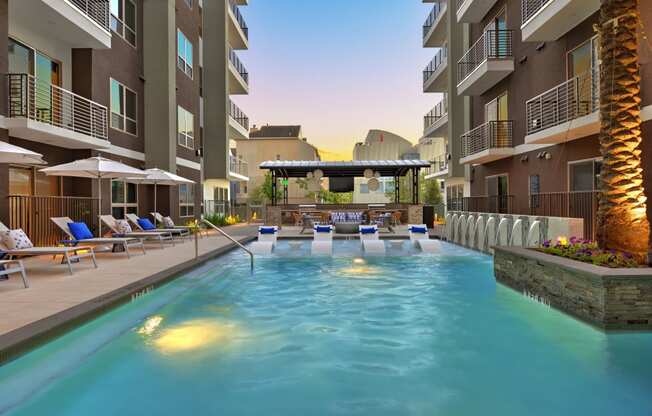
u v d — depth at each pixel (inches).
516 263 324.2
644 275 214.4
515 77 665.6
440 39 1246.9
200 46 1188.5
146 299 295.4
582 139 500.7
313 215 934.4
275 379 175.5
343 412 147.9
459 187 1293.1
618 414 145.4
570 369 183.9
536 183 606.2
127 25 741.9
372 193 1924.2
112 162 485.1
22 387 167.8
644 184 389.1
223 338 226.5
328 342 221.5
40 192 544.1
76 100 605.6
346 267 455.2
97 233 605.3
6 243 339.3
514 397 159.5
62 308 222.7
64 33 553.0
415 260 497.4
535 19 520.7
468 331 237.9
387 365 191.0
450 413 146.9
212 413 146.9
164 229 641.6
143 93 799.1
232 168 1310.3
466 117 914.7
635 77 270.2
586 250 283.7
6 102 445.4
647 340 211.2
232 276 406.9
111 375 178.5
